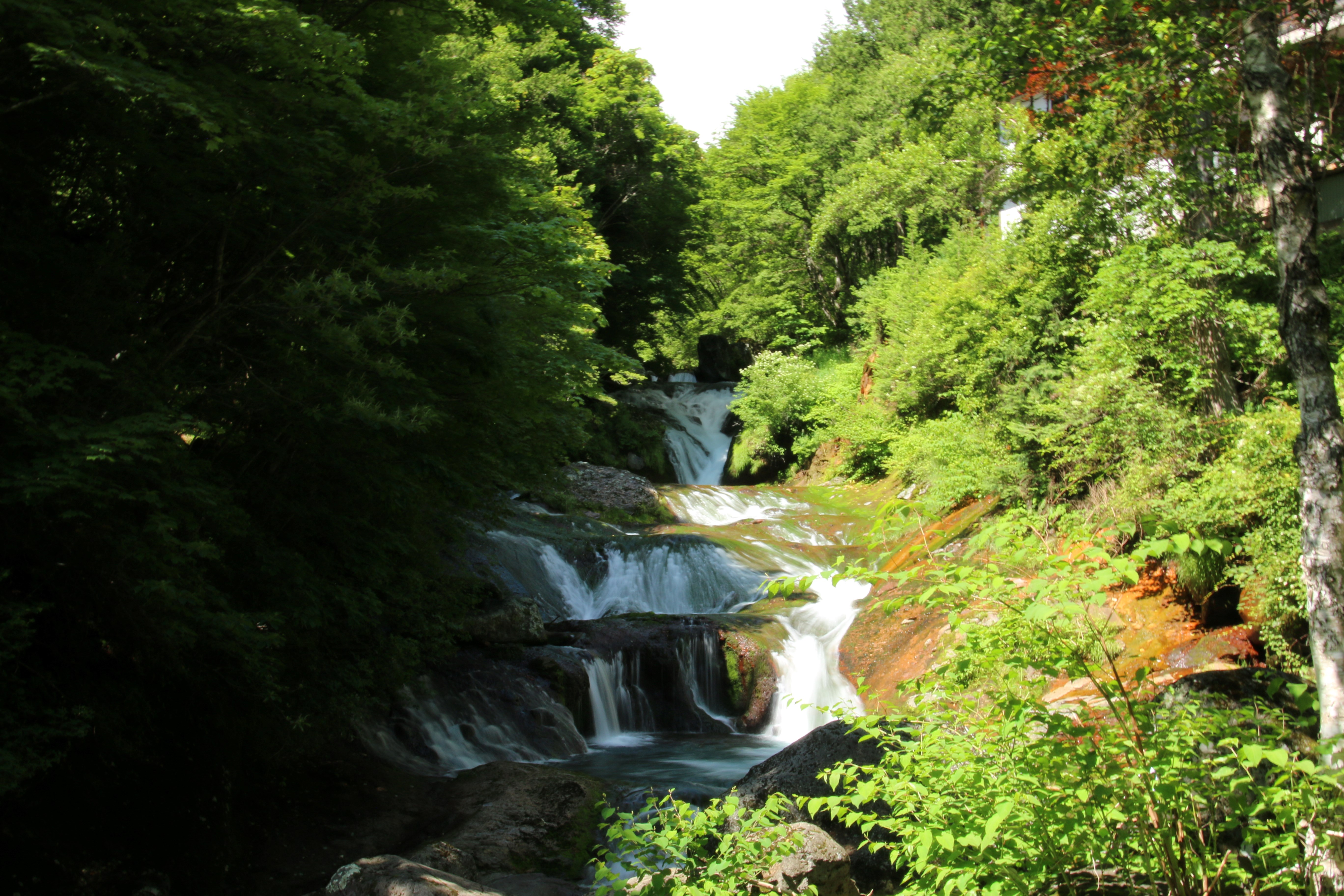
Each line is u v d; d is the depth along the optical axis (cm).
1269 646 916
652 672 1356
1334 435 496
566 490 1138
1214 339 1222
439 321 777
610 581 1730
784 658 1385
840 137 3722
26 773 481
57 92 476
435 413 680
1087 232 1366
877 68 3816
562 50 2975
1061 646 369
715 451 3086
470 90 757
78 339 536
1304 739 539
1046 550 366
